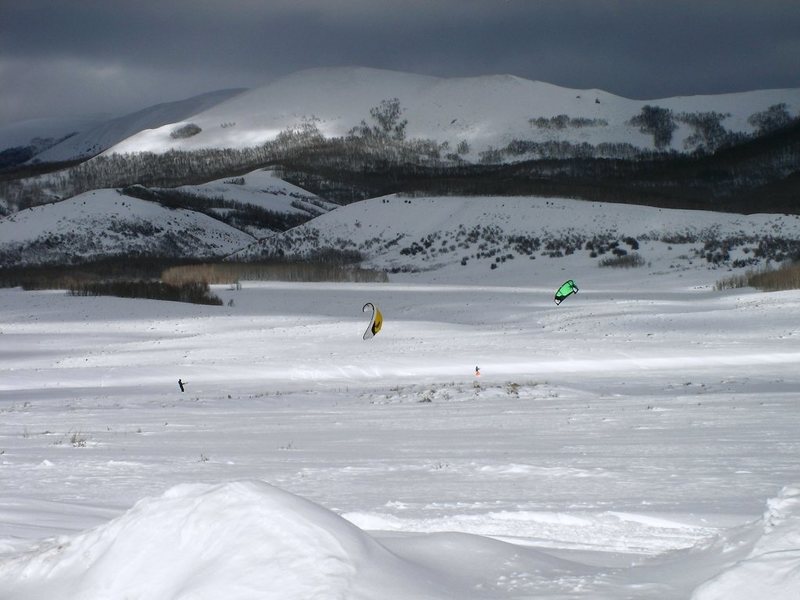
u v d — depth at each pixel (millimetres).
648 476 12141
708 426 18922
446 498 10742
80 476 13227
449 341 52906
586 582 5410
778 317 55688
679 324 55594
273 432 21078
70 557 5664
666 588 5227
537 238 144750
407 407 27797
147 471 13703
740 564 4770
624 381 35219
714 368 39000
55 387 41000
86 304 85750
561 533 8359
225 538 5074
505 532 8398
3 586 5641
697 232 139875
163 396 35531
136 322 74562
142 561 5195
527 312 74500
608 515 9094
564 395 30203
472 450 16172
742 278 94562
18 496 11266
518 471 12875
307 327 65250
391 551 5566
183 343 58656
